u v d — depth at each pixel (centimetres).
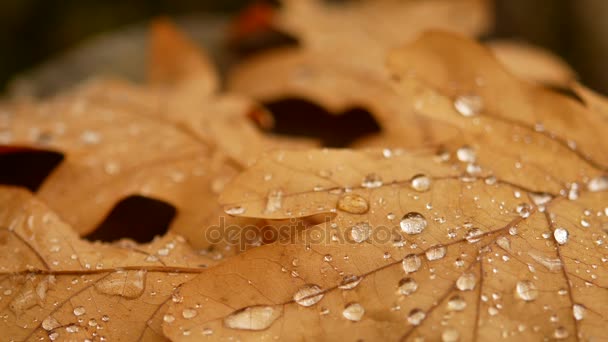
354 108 32
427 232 25
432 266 25
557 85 33
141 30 44
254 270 25
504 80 27
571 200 26
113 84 31
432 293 24
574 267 25
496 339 24
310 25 36
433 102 27
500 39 45
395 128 31
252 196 26
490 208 26
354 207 25
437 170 26
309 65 33
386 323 24
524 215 26
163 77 33
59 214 27
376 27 36
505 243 25
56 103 31
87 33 60
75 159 28
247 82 33
